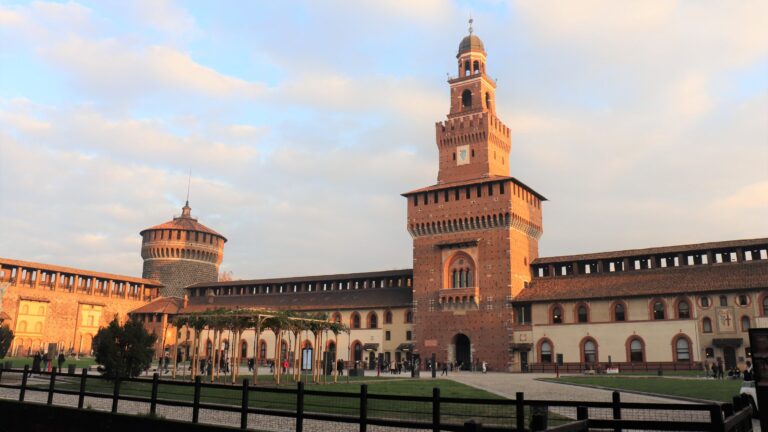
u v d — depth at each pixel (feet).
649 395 119.03
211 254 429.38
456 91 312.71
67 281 349.20
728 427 38.01
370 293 323.16
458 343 285.43
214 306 354.95
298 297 345.92
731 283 220.43
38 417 79.56
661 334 229.25
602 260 265.75
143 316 358.64
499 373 242.58
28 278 330.13
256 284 361.92
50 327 333.83
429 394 119.96
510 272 263.90
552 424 71.92
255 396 112.88
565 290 257.75
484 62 318.04
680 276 238.48
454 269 279.69
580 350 243.81
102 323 358.64
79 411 75.15
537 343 253.44
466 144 301.02
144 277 414.21
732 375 185.88
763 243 227.81
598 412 90.07
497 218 271.28
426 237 291.38
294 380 172.65
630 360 233.14
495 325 262.26
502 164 307.99
